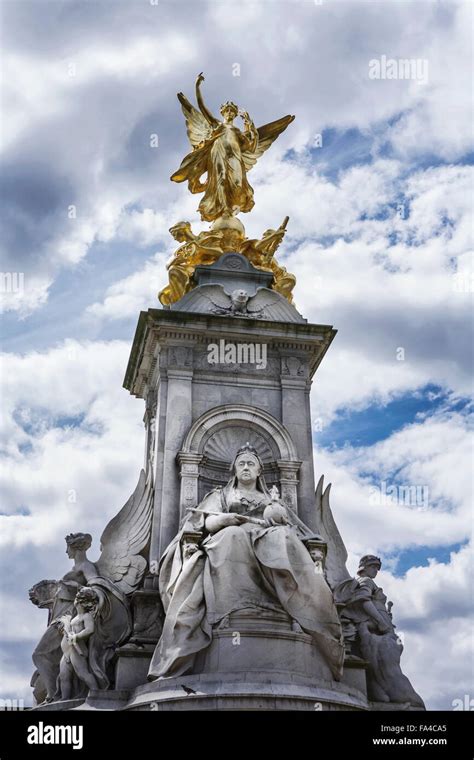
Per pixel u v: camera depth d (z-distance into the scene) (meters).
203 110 29.41
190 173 28.58
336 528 24.34
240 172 28.36
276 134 29.89
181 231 27.53
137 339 26.23
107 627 21.66
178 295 26.59
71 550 23.00
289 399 25.00
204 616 19.42
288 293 27.23
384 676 22.11
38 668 21.64
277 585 19.62
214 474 23.81
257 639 19.00
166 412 24.14
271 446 24.22
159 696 18.36
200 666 19.06
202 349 25.16
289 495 23.59
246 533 20.20
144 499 23.77
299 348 25.64
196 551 20.36
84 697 20.44
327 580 23.59
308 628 19.55
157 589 21.91
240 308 25.52
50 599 23.64
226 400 24.72
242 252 27.59
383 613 23.45
